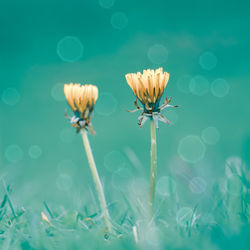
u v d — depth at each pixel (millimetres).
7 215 897
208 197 925
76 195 975
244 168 944
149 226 867
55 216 912
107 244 855
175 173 982
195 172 998
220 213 887
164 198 918
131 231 878
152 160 873
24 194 1001
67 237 867
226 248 834
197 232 868
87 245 854
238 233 845
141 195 949
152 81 862
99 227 883
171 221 889
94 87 884
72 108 882
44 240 863
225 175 966
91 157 882
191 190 973
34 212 922
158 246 844
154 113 865
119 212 926
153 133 871
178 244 846
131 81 871
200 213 899
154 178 874
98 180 881
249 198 895
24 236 871
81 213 905
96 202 928
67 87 883
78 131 883
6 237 870
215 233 851
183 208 899
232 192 915
